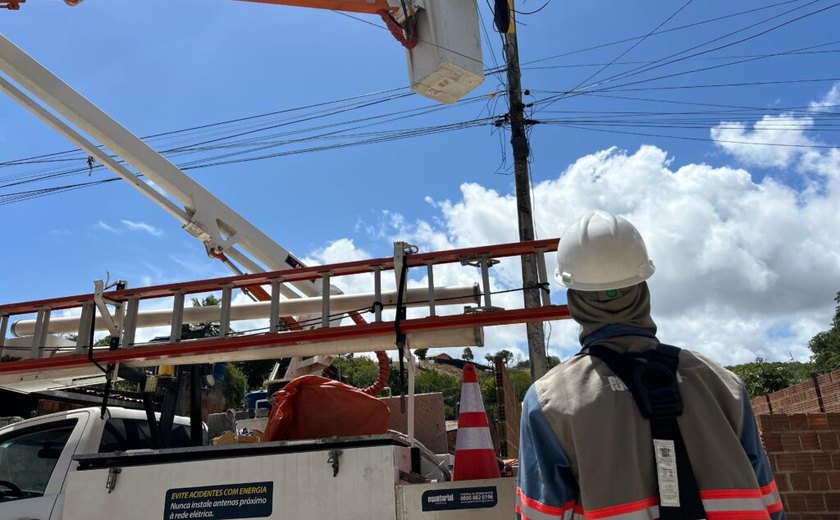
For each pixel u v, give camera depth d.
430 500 2.71
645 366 1.65
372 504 2.76
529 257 3.46
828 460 5.69
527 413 1.70
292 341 3.50
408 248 3.47
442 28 4.91
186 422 4.92
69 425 4.12
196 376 4.57
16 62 5.48
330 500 2.80
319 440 2.94
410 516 2.71
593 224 1.95
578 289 1.88
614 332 1.80
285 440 3.25
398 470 2.89
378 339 3.48
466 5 5.07
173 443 4.72
